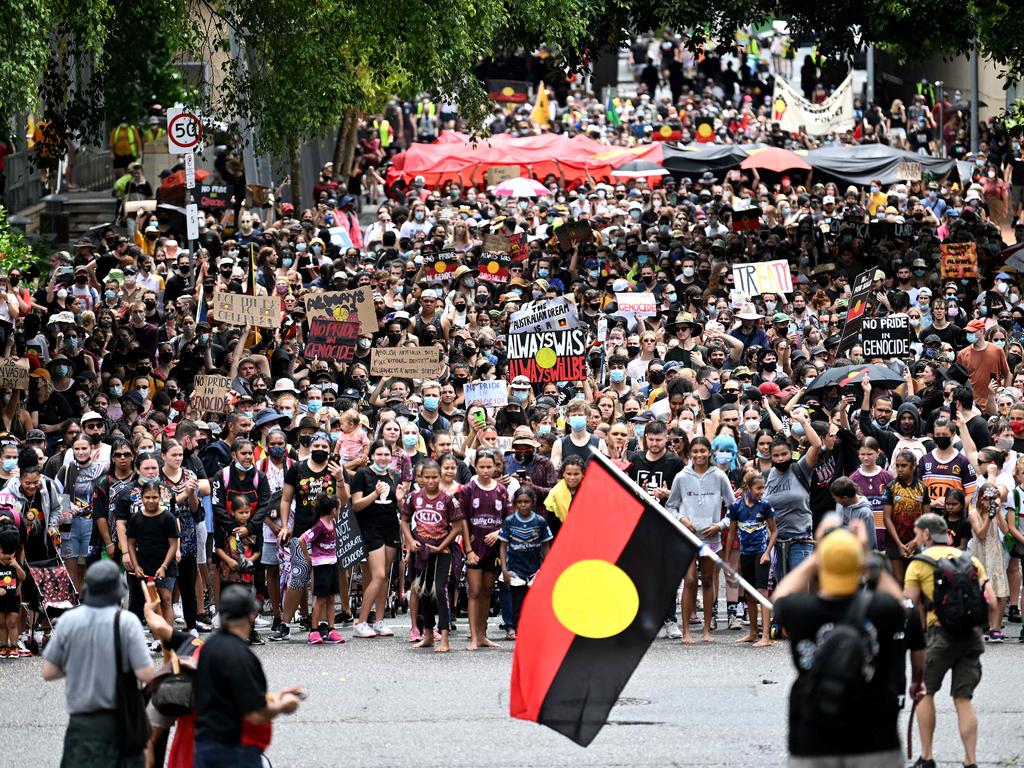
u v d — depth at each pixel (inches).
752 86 6235.2
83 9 2162.9
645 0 3154.5
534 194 3900.1
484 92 2822.3
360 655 1605.6
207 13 3846.0
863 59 6707.7
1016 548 1692.9
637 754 1209.4
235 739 933.2
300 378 2276.1
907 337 2326.5
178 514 1669.5
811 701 837.2
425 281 2714.1
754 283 2755.9
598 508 1158.3
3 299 2116.1
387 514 1715.1
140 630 988.6
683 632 1653.5
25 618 1739.7
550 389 2167.8
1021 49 3102.9
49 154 2689.5
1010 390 2023.9
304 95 2608.3
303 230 3230.8
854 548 852.0
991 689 1425.9
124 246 2851.9
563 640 1143.0
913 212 3602.4
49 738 1283.2
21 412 2011.6
